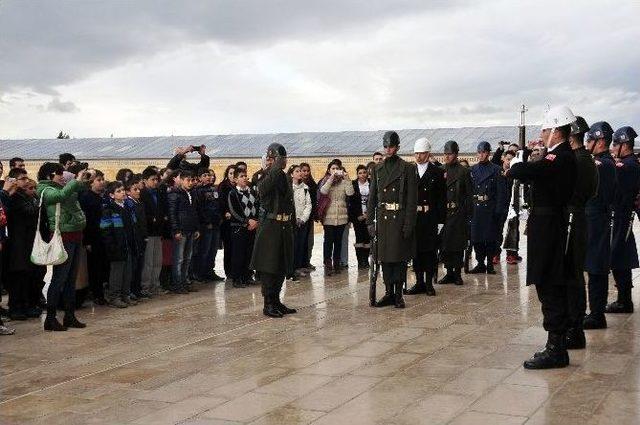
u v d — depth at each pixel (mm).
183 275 11992
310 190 14023
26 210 9680
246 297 11430
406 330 8570
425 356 7230
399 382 6273
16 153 37344
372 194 10289
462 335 8211
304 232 13688
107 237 10414
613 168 8188
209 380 6520
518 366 6738
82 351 7902
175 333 8758
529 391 5902
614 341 7680
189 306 10680
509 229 14836
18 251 9664
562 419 5176
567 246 6645
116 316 9969
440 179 11281
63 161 11500
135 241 10820
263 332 8680
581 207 6883
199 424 5289
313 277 13648
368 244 14828
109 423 5383
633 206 9133
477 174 13461
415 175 10078
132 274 11039
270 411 5543
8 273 9844
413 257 10164
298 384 6293
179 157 13203
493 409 5441
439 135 34125
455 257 12242
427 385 6156
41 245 8742
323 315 9727
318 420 5301
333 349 7656
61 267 9016
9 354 7809
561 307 6648
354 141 34812
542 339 7898
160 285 11898
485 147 13430
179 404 5805
